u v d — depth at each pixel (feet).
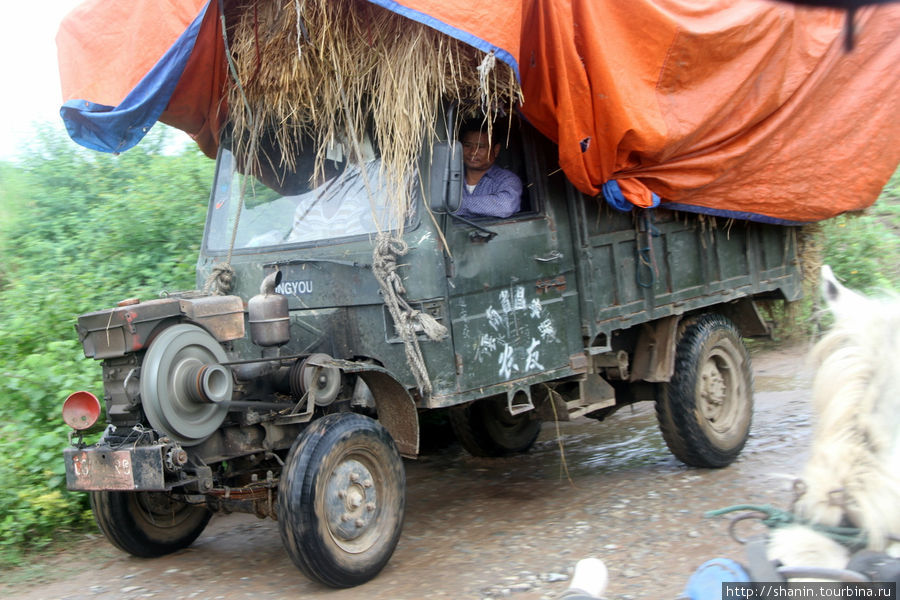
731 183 20.93
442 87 16.08
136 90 17.84
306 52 16.66
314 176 17.57
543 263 18.81
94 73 18.29
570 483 21.83
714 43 18.33
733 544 16.42
